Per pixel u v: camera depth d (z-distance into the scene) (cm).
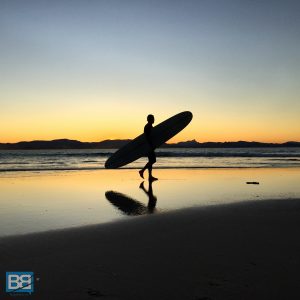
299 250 341
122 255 330
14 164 1952
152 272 287
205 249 346
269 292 250
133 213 542
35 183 979
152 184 945
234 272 286
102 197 717
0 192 798
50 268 297
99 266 301
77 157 2888
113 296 245
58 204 634
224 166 1692
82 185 930
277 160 2292
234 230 419
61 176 1198
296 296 244
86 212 554
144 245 362
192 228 431
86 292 251
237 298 242
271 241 371
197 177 1140
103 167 1639
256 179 1075
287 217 492
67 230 429
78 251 343
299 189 834
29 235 405
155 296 245
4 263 310
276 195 732
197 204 618
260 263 305
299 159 2423
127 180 1057
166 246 357
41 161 2283
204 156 2912
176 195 740
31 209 584
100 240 383
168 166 1689
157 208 585
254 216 500
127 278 275
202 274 282
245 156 2928
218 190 818
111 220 489
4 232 420
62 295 246
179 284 264
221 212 532
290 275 279
